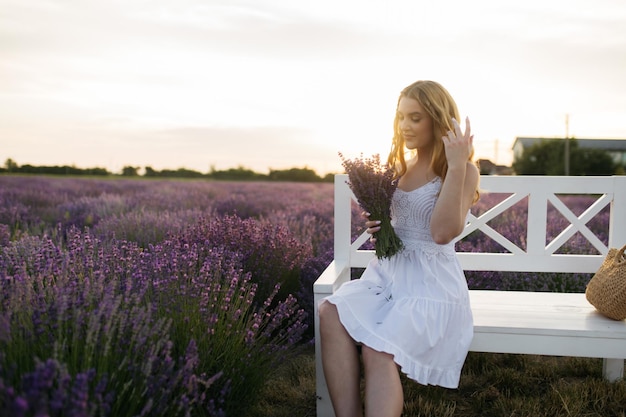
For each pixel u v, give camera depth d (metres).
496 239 3.05
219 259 2.69
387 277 2.25
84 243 2.78
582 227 2.99
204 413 1.85
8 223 5.80
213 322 2.06
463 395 2.59
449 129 2.13
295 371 2.88
